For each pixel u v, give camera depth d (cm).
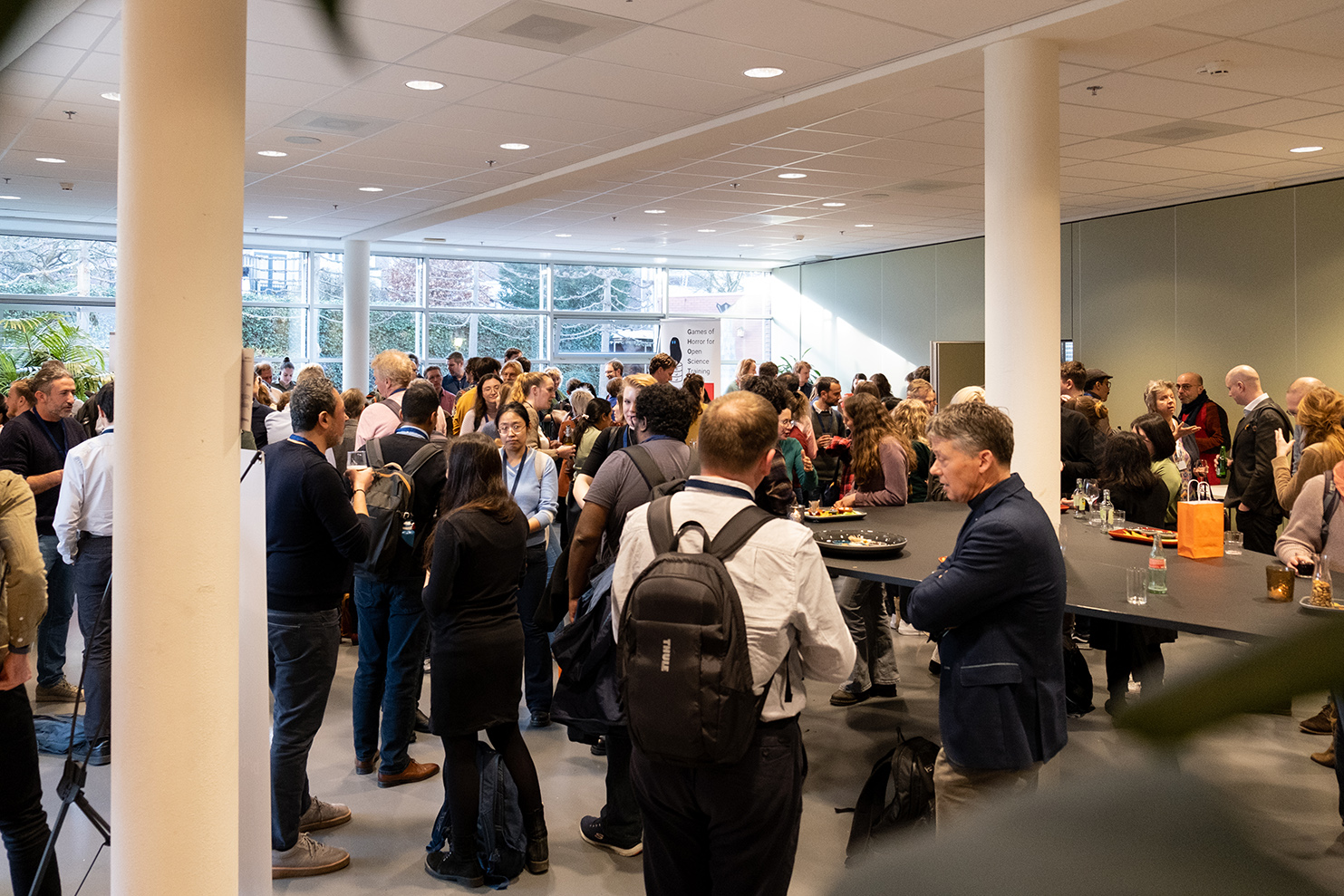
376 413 533
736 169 880
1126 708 16
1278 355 1013
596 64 575
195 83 195
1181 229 1102
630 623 209
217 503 203
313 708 315
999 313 520
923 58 556
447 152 815
